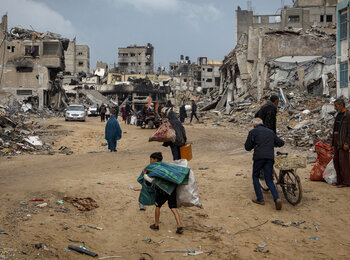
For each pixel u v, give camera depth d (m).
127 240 4.89
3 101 42.62
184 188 5.13
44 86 45.94
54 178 8.09
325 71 34.50
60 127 23.25
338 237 5.18
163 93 73.06
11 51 45.72
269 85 35.94
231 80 49.12
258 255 4.53
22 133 17.30
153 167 5.11
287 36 36.75
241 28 57.91
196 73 90.56
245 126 25.20
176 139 7.89
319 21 54.97
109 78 85.50
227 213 6.23
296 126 20.39
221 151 13.88
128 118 28.14
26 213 5.43
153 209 6.28
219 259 4.39
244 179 8.56
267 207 6.56
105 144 17.39
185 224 5.63
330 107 20.91
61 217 5.48
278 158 6.65
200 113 36.38
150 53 102.50
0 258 3.75
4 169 9.52
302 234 5.30
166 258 4.37
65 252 4.25
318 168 8.37
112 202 6.46
